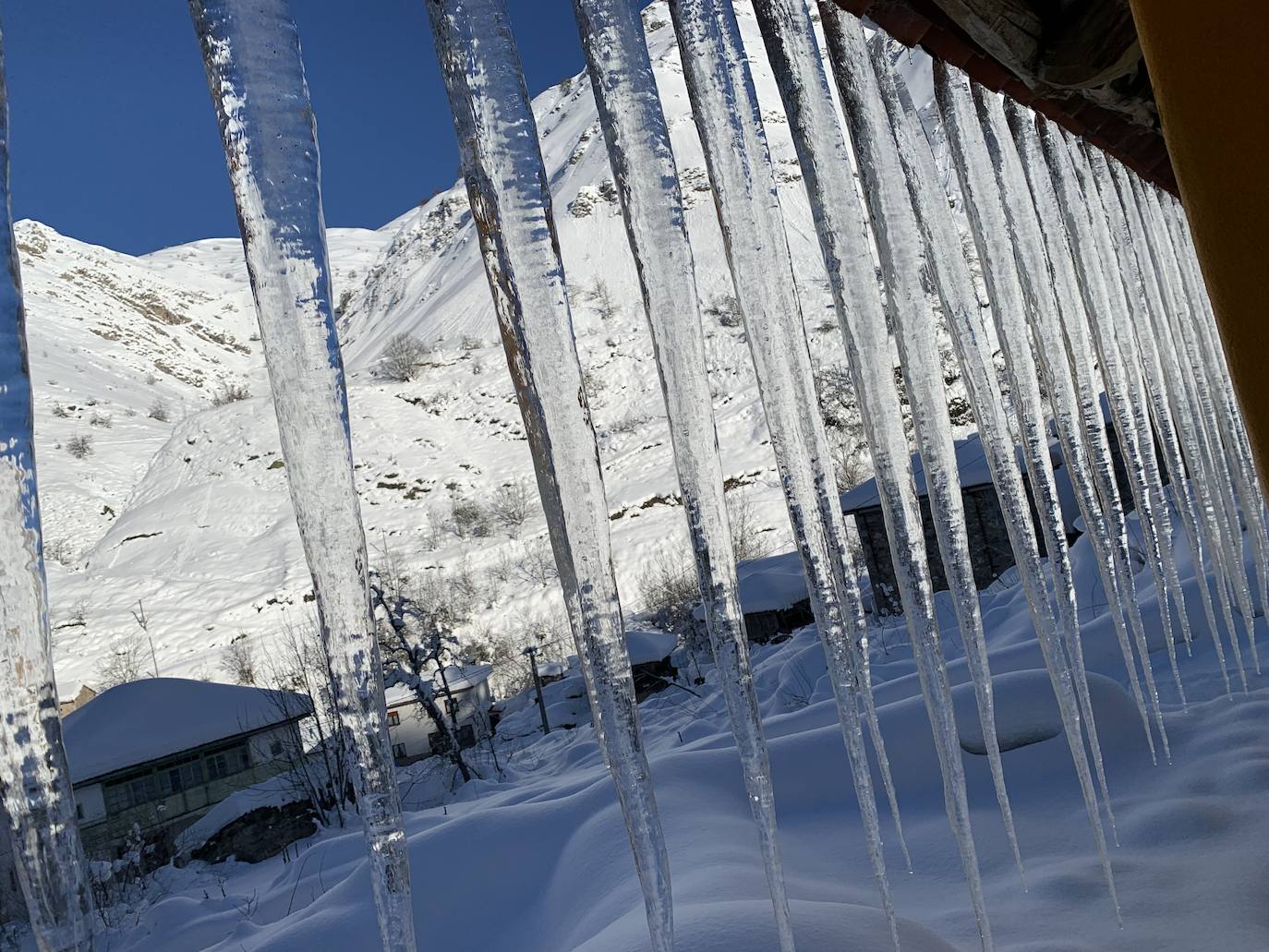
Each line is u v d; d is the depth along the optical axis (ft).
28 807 2.34
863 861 17.01
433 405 295.89
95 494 294.87
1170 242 16.84
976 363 8.41
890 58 8.50
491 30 4.26
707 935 10.06
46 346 471.21
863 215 6.68
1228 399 18.69
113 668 177.17
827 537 5.64
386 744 3.38
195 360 552.82
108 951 30.68
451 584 193.06
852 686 5.62
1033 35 8.20
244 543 241.35
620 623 4.17
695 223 305.32
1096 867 14.71
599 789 20.26
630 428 265.75
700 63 5.61
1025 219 10.85
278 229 3.35
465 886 19.06
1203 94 4.29
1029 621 37.45
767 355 5.52
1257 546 17.78
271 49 3.43
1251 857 13.82
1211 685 23.90
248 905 32.14
